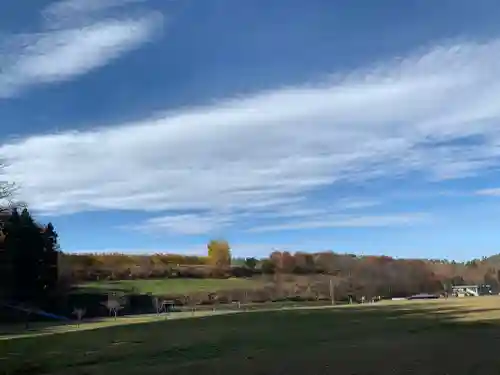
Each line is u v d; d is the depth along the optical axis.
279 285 89.81
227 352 16.52
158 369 13.98
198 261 106.31
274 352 16.09
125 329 25.33
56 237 72.69
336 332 20.80
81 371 14.28
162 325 26.28
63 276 73.06
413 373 12.21
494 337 18.02
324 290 87.31
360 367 13.12
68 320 54.97
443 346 16.11
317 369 13.09
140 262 99.44
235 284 90.44
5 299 62.47
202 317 31.44
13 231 62.62
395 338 18.47
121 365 14.93
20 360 16.33
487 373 12.05
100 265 94.06
